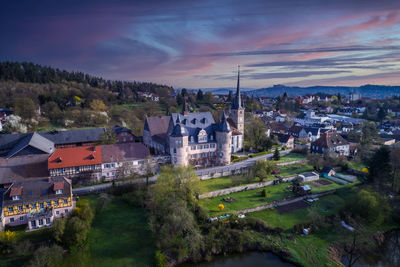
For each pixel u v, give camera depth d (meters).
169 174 65.69
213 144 94.69
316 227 62.09
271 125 163.62
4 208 56.91
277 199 73.25
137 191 70.38
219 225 59.84
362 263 54.75
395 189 78.62
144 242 55.44
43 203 59.94
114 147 83.25
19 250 49.28
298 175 87.31
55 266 48.34
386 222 67.19
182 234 56.56
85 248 52.91
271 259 54.34
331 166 96.62
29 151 80.12
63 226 52.66
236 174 87.75
